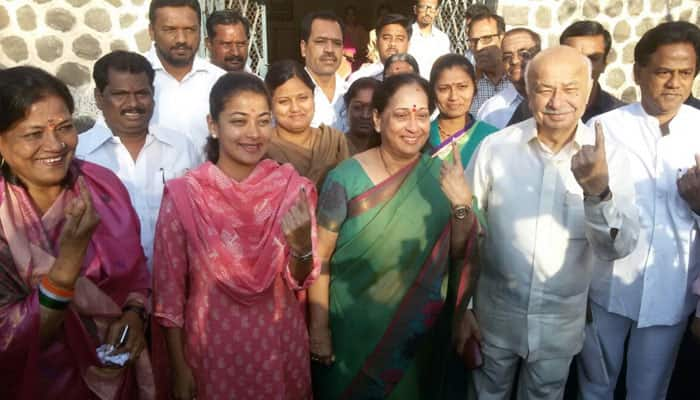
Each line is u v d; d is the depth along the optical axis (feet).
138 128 8.87
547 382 8.27
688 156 8.67
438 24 22.35
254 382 7.08
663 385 9.36
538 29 20.39
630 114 9.05
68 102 6.08
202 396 7.09
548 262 7.77
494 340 8.38
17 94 5.61
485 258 8.36
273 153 9.80
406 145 7.67
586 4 20.47
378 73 16.48
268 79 9.96
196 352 7.04
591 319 9.10
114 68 8.56
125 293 6.88
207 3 19.21
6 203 5.87
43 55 17.58
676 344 9.20
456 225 7.56
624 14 20.74
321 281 8.16
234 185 7.10
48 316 5.63
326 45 13.51
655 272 8.73
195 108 11.62
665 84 8.39
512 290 8.04
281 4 36.09
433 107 8.21
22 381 5.80
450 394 9.32
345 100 11.68
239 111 7.00
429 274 7.95
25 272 5.80
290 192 7.35
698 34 8.25
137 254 6.94
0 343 5.60
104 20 17.72
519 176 7.86
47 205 6.28
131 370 6.95
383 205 7.82
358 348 8.18
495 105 13.87
